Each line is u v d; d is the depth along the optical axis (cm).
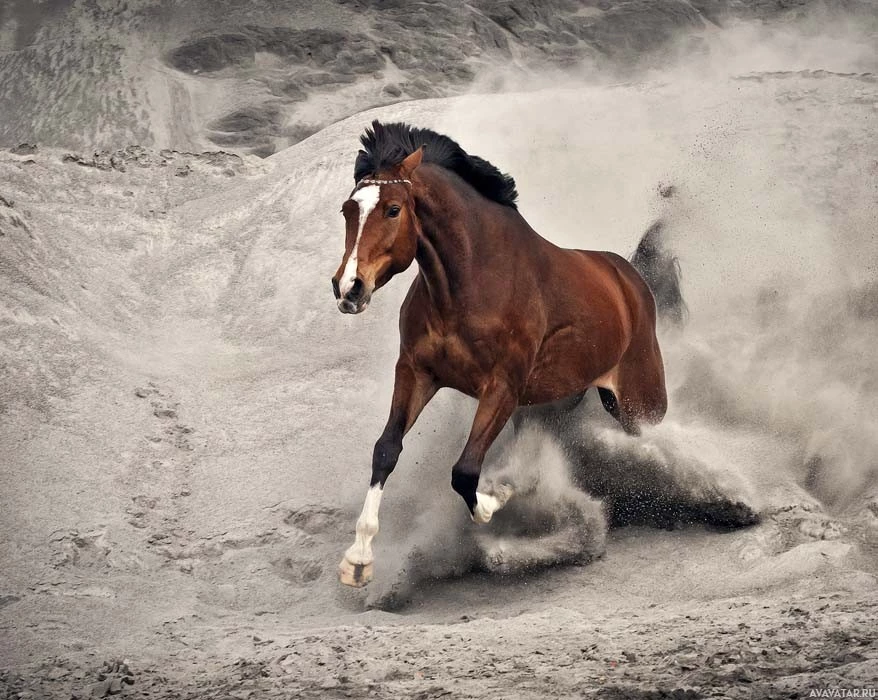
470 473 698
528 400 796
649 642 569
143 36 5338
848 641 523
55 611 727
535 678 523
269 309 1608
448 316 715
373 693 519
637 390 901
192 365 1372
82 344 1295
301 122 4700
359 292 658
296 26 5347
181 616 726
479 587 798
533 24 5788
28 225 1606
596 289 822
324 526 917
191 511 957
